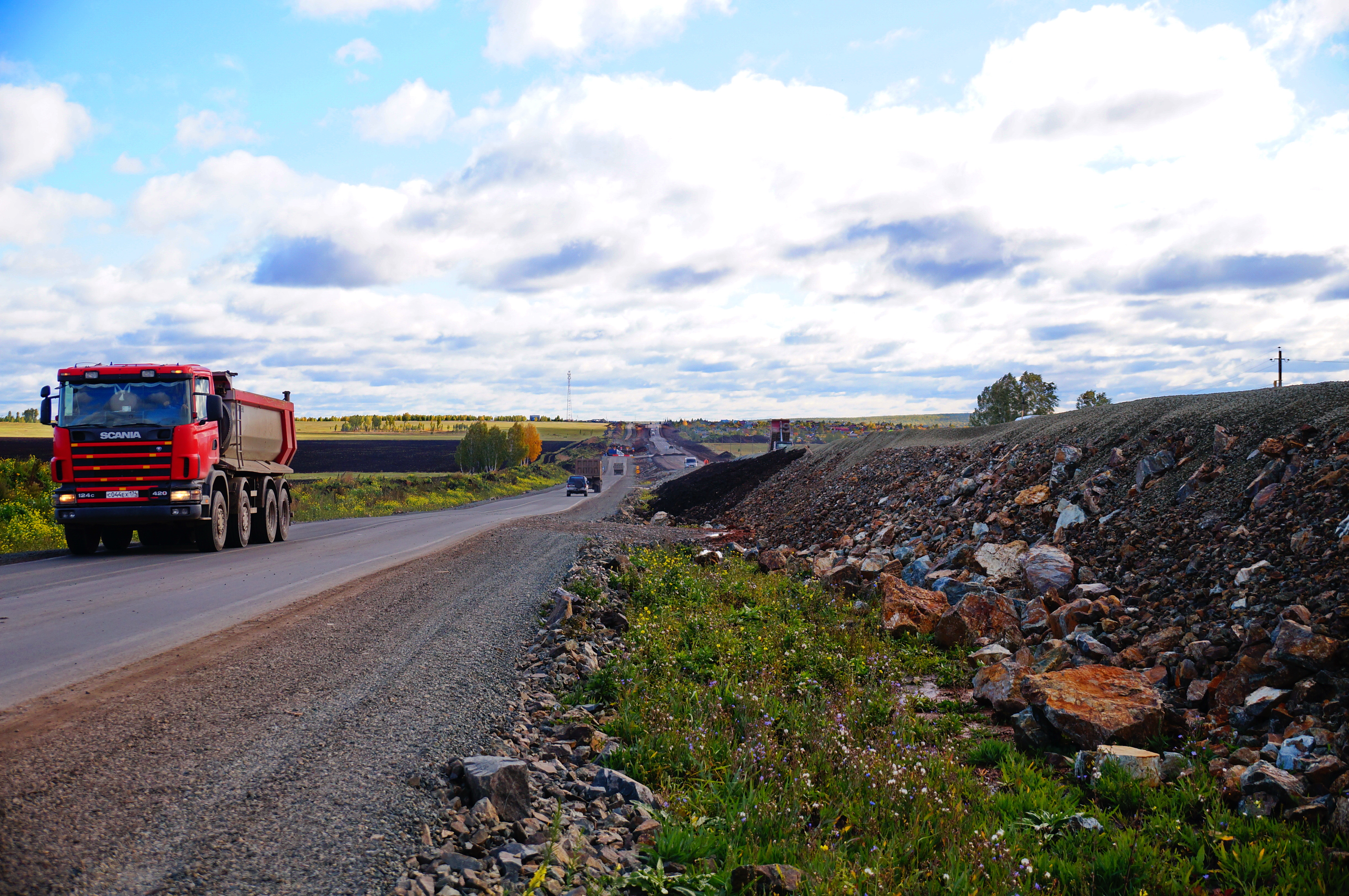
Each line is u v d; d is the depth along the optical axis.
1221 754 5.79
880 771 5.25
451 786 4.68
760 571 17.16
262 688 6.17
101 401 15.11
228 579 12.02
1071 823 4.71
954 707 7.61
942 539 16.17
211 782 4.36
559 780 5.08
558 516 33.75
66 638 7.59
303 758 4.82
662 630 9.97
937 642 10.05
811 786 5.14
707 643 9.49
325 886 3.43
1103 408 17.95
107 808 3.92
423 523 27.86
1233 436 11.92
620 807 4.79
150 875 3.36
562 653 8.26
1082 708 6.20
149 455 15.13
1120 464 13.83
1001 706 7.22
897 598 11.19
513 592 11.80
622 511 38.75
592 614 10.59
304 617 8.99
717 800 5.00
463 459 116.75
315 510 38.59
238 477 17.84
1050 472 15.77
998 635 9.88
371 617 9.29
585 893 3.62
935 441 26.19
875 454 28.86
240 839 3.76
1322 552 7.98
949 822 4.64
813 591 13.66
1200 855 4.30
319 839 3.84
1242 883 4.03
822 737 6.02
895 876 4.04
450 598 11.00
